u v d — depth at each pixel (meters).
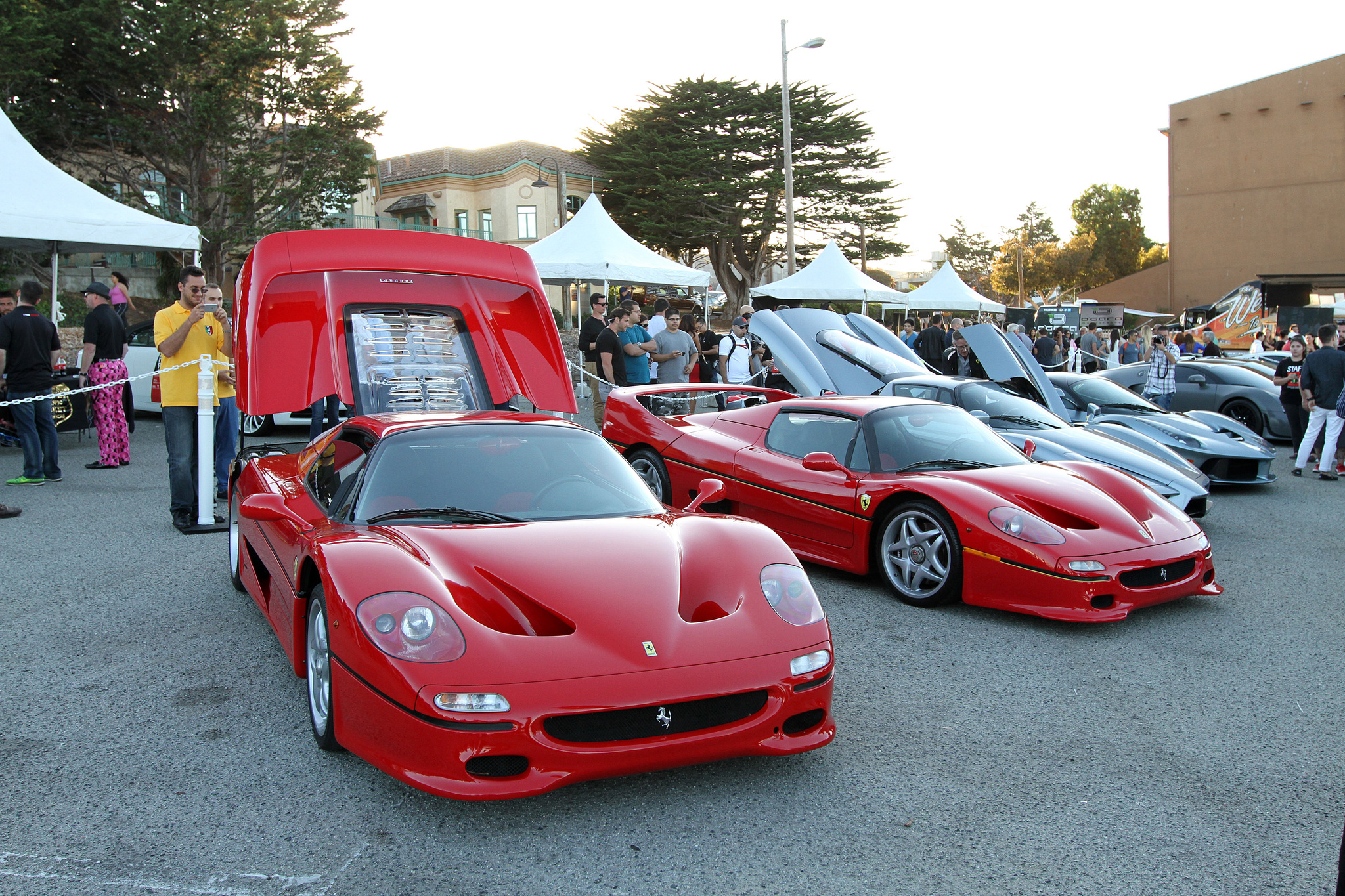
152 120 21.98
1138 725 3.48
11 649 4.04
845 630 4.60
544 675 2.53
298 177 23.70
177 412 6.18
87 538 6.09
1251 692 3.84
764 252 40.03
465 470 3.58
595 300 10.65
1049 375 10.51
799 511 5.63
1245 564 6.14
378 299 6.03
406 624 2.61
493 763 2.52
